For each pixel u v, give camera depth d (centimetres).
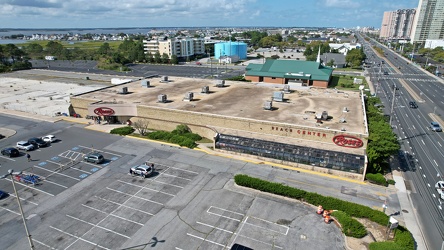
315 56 18000
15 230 3553
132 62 19988
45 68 17188
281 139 5441
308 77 11075
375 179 4559
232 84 9212
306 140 5384
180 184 4544
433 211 3966
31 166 5091
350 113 6309
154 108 6625
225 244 3325
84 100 7419
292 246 3294
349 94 8006
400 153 5750
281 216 3797
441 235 3525
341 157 4828
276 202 4088
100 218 3766
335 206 3862
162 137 6181
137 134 6469
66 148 5803
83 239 3412
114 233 3506
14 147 5831
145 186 4478
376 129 5088
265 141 5384
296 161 5056
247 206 3997
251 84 9206
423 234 3534
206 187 4453
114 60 18700
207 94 7900
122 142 6088
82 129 6812
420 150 5916
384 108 8838
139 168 4744
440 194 4288
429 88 11631
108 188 4425
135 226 3622
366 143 4962
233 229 3559
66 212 3881
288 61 12288
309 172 4912
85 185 4509
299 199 4131
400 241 3247
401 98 10031
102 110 6900
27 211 3897
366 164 4603
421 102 9569
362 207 3759
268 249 3250
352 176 4722
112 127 6881
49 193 4303
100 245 3322
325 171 4878
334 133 5138
